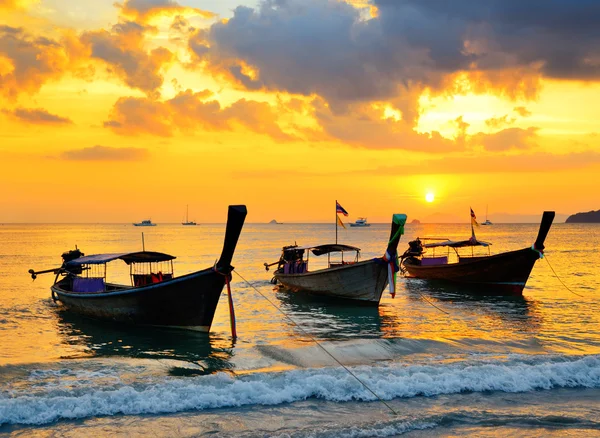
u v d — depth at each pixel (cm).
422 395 1383
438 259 4009
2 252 7494
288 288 3266
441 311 2669
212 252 7806
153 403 1271
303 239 12862
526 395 1397
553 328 2233
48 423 1184
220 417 1226
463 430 1177
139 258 2583
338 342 1880
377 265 2622
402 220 2462
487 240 12244
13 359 1747
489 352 1792
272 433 1129
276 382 1409
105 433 1140
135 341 2008
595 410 1301
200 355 1781
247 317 2495
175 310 2119
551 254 7106
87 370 1563
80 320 2395
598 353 1794
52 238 13412
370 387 1396
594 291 3412
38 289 3444
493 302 2958
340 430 1145
